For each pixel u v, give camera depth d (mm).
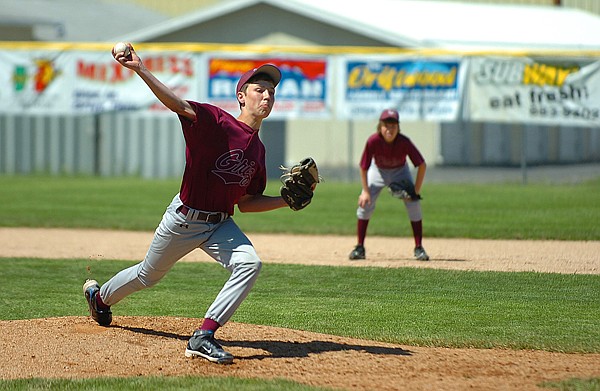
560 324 20766
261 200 18297
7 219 43188
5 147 73188
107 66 60094
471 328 20297
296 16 77000
